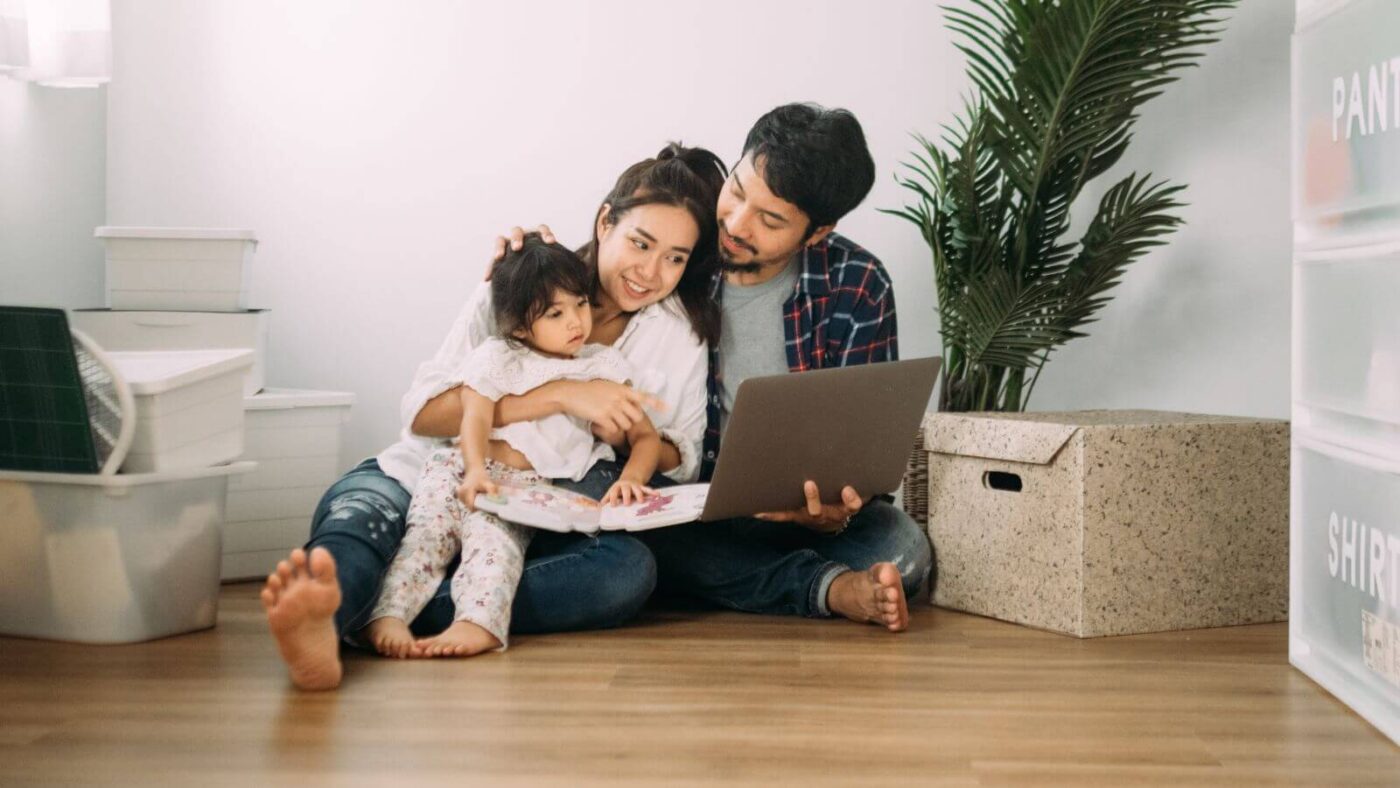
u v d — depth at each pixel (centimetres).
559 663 187
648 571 212
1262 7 269
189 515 204
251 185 299
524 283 215
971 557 230
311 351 298
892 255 291
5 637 201
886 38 290
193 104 299
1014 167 245
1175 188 244
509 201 297
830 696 169
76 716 155
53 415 188
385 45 297
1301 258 180
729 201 230
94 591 194
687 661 189
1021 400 288
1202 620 219
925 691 172
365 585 186
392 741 146
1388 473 156
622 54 295
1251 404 274
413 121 297
